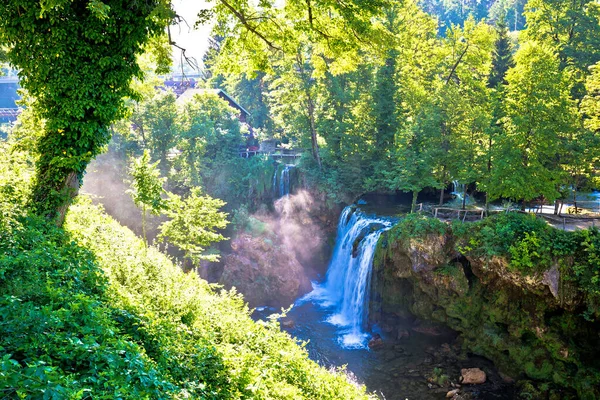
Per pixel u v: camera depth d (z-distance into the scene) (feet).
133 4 48.91
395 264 89.61
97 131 53.11
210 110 148.56
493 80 147.02
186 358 31.60
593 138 83.10
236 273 112.98
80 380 18.51
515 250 71.67
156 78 132.77
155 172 72.74
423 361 80.84
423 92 128.57
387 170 117.91
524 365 73.26
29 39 47.01
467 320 82.43
